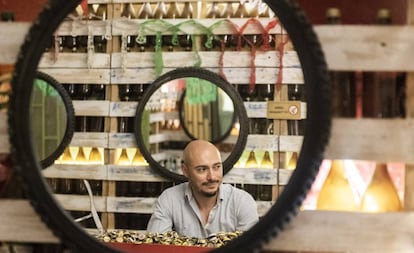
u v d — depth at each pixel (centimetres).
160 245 160
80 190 192
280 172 182
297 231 131
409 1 130
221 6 208
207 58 213
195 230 186
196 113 231
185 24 212
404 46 128
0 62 134
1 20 138
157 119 221
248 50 204
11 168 137
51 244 138
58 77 186
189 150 204
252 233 127
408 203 132
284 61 186
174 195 198
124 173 209
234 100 208
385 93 131
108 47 210
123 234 167
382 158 129
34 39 129
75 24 193
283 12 127
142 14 212
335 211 131
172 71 216
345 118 130
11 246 138
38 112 169
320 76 125
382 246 130
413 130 129
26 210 136
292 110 176
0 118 134
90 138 201
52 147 180
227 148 206
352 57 129
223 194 189
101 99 207
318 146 125
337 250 131
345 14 132
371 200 133
